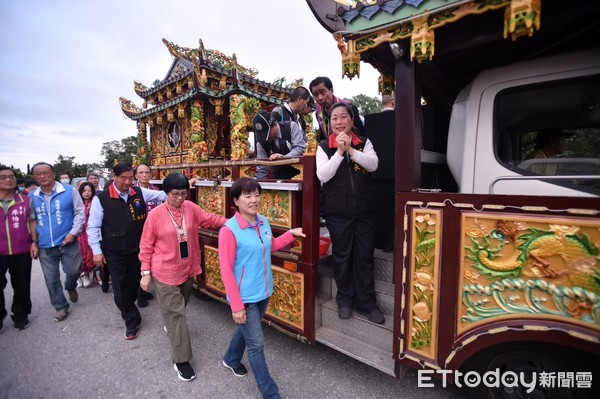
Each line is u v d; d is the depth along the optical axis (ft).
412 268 6.01
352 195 7.29
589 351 4.28
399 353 6.23
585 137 5.49
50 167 11.46
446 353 5.62
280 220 8.43
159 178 14.62
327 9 6.45
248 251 6.42
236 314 6.12
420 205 5.86
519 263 4.82
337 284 7.84
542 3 4.87
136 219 10.17
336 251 7.68
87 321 11.55
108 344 9.88
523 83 5.87
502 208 4.93
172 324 7.96
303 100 10.41
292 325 8.04
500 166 6.04
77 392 7.63
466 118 6.54
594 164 5.41
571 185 5.39
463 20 5.63
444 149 9.57
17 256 10.89
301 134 10.34
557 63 5.57
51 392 7.64
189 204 8.66
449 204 5.49
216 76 14.39
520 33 4.43
